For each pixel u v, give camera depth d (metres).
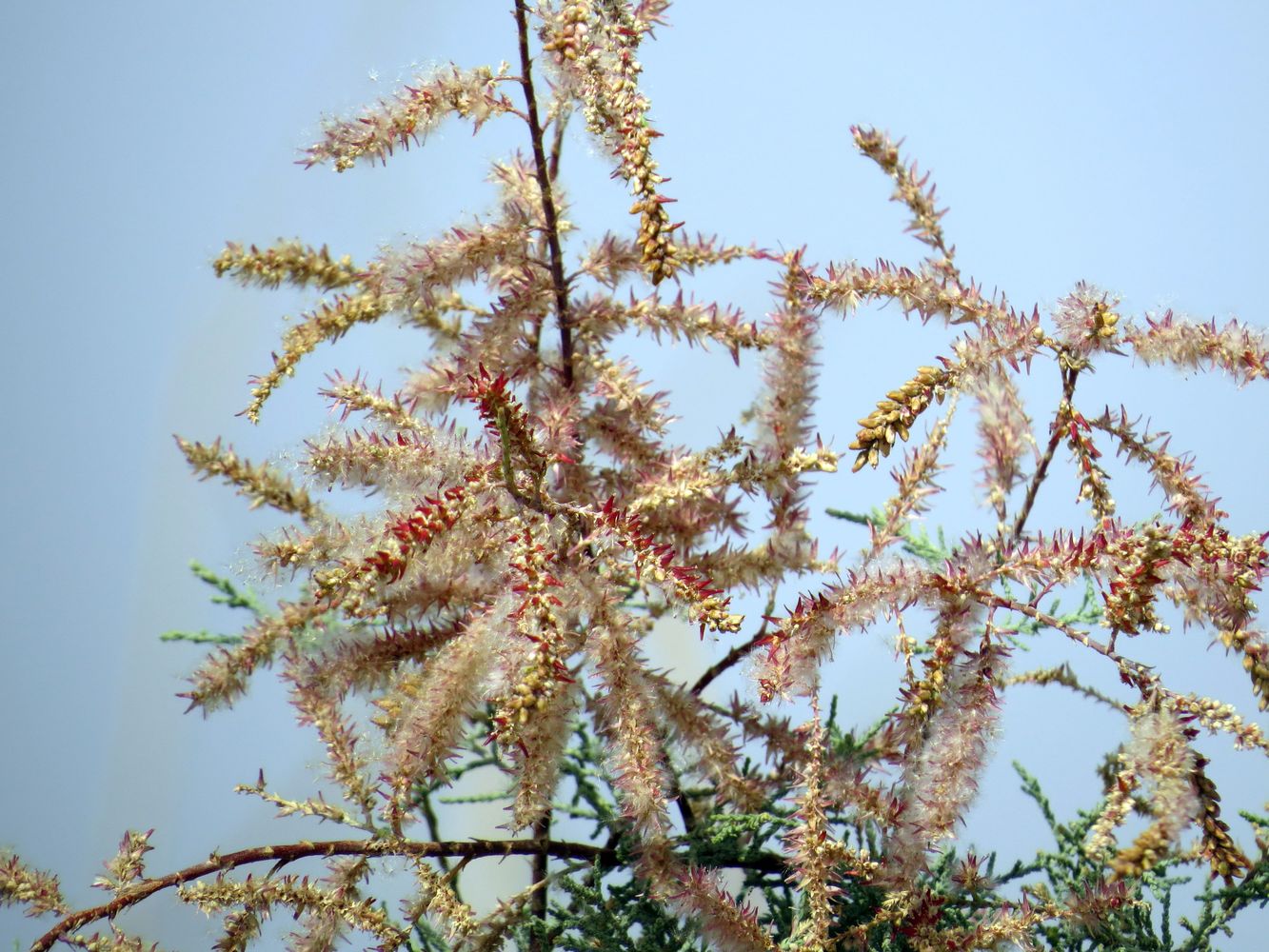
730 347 1.23
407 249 1.22
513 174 1.23
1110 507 1.20
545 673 1.16
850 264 1.22
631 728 1.19
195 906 1.19
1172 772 1.18
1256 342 1.20
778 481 1.23
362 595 1.17
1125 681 1.19
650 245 1.16
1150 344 1.20
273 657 1.23
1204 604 1.19
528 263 1.23
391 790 1.19
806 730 1.22
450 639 1.22
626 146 1.17
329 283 1.23
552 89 1.21
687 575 1.18
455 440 1.20
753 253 1.23
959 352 1.19
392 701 1.21
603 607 1.20
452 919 1.20
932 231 1.23
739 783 1.22
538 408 1.23
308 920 1.19
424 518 1.18
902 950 1.23
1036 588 1.20
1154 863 1.17
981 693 1.20
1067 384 1.21
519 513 1.19
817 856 1.19
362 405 1.21
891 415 1.17
